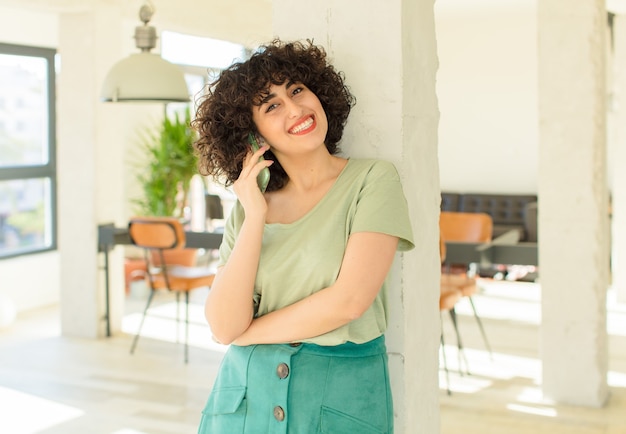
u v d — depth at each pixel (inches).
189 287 227.0
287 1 94.3
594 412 181.8
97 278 259.4
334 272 74.4
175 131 360.5
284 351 74.7
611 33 377.1
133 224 231.0
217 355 237.5
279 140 75.9
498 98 421.7
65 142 260.8
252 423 75.6
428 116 98.4
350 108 86.2
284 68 75.8
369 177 76.0
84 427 173.8
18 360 231.5
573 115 181.3
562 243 185.3
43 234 327.3
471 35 424.5
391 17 89.4
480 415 179.9
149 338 259.6
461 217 230.5
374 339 78.0
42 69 323.6
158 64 196.4
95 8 254.4
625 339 257.6
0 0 232.2
